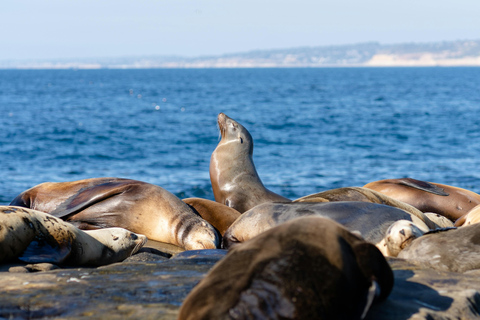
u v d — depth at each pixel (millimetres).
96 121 72688
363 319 6965
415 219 13227
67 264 11805
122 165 37000
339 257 6824
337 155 41719
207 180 31547
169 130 61906
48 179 30984
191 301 6164
